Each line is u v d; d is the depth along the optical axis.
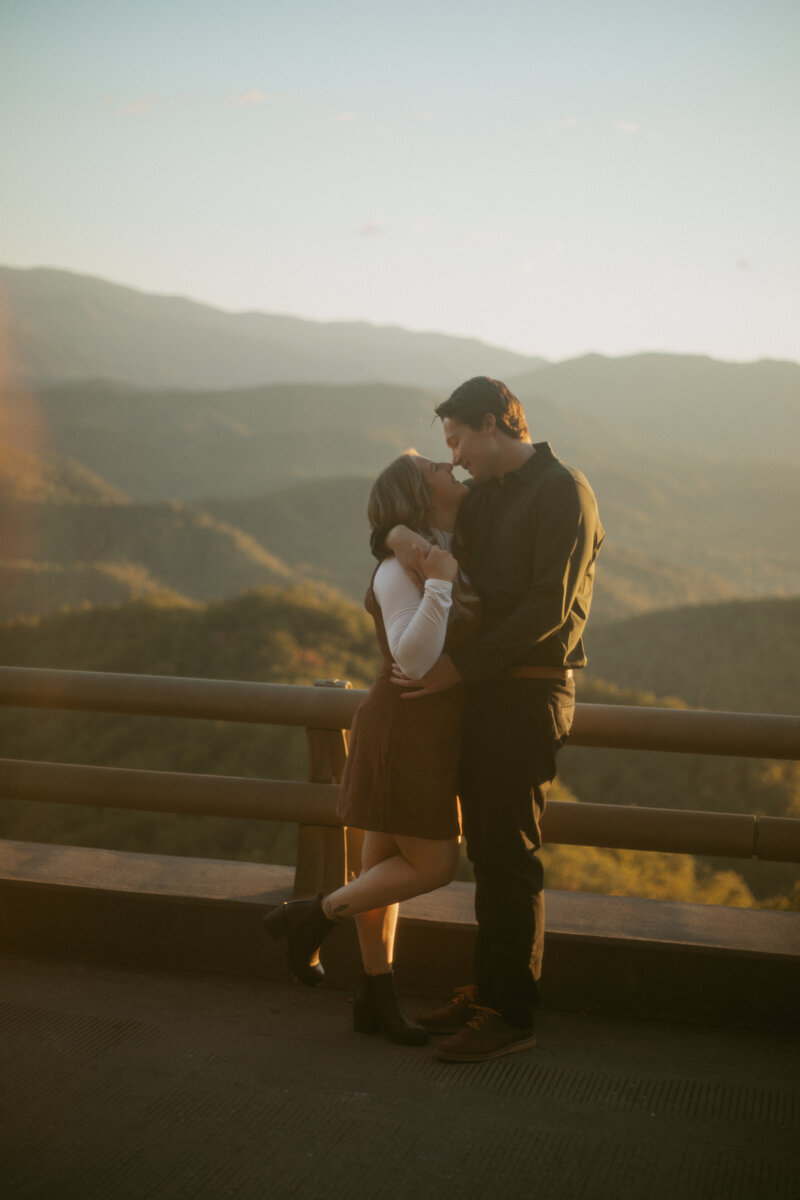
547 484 2.46
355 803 2.58
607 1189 2.00
